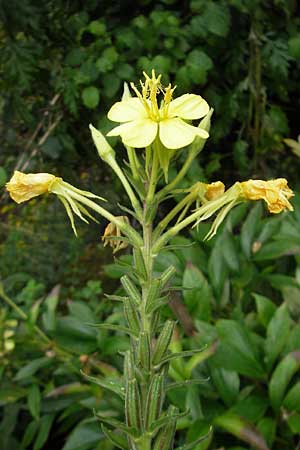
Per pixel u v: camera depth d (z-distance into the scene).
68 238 0.87
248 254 0.53
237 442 0.45
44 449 0.59
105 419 0.25
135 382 0.24
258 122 0.69
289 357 0.42
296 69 0.71
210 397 0.45
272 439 0.41
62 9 0.65
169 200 0.68
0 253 0.87
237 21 0.67
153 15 0.63
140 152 0.59
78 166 0.73
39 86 0.69
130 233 0.24
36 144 0.69
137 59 0.65
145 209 0.24
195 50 0.64
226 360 0.43
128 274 0.27
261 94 0.70
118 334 0.52
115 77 0.63
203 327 0.45
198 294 0.48
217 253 0.52
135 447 0.25
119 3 0.66
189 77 0.63
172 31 0.63
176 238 0.55
